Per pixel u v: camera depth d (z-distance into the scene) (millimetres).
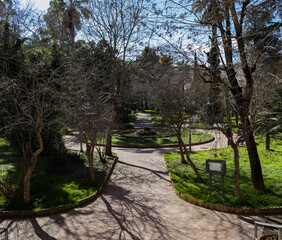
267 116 12211
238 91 8633
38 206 7637
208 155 16094
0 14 9375
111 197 9094
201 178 10547
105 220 7012
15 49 9562
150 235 6102
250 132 8500
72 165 12484
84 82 10062
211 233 6145
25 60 9227
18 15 9250
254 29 7996
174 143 21594
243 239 5781
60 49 12461
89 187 9805
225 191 8867
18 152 13867
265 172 11297
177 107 11320
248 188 8992
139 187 10359
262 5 7516
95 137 10281
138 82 30094
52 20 12227
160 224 6734
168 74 10992
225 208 7500
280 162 13352
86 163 13602
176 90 11352
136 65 17469
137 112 52469
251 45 8062
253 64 8062
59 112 10898
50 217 7188
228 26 8234
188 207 7969
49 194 8648
